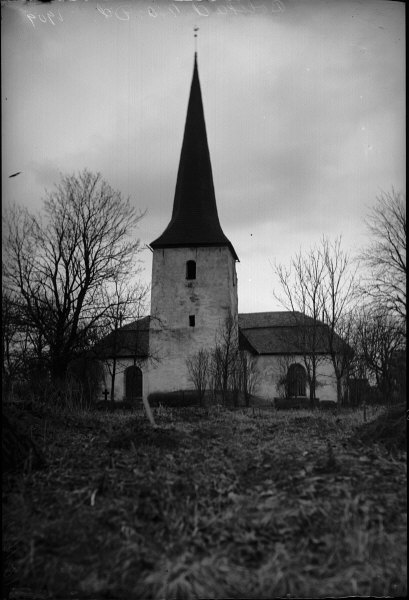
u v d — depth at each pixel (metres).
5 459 6.24
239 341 38.66
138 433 8.62
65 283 23.62
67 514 5.33
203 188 39.12
